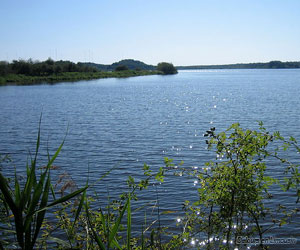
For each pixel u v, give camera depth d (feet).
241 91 260.42
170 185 46.16
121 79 517.55
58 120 120.98
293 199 39.14
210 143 16.56
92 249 13.29
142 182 15.84
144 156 66.80
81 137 87.97
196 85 365.61
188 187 45.29
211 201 16.10
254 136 16.26
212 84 381.81
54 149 73.51
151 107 162.50
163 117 126.31
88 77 509.76
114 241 11.02
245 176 15.42
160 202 40.32
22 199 8.73
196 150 70.79
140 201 40.88
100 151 71.41
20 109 156.97
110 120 119.96
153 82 436.76
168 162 16.14
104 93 256.52
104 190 45.55
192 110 146.82
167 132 94.17
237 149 15.97
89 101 195.83
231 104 167.12
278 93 230.68
